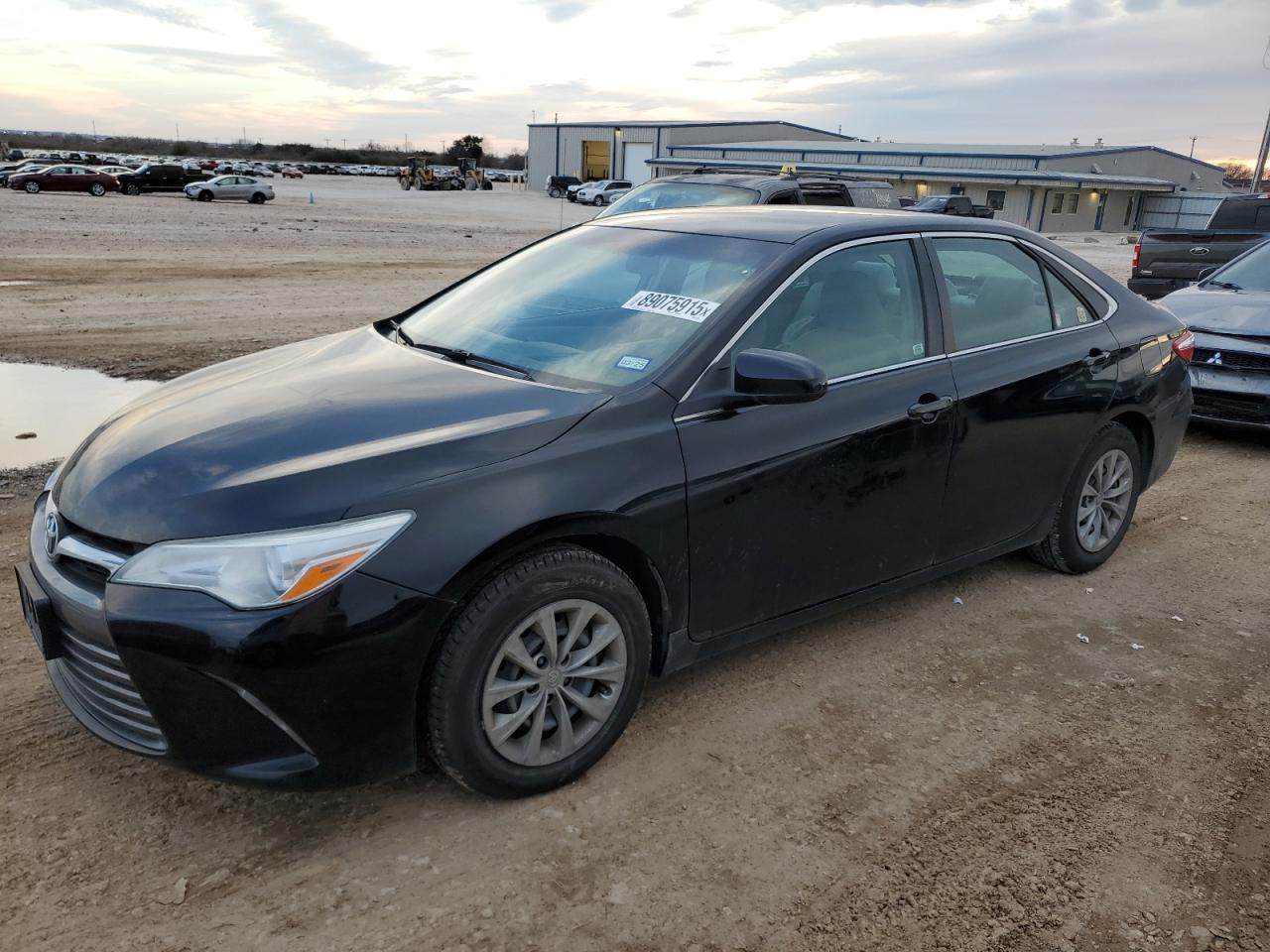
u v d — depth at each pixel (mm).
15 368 8734
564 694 2975
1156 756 3355
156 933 2420
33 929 2410
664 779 3109
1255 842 2924
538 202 59594
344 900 2553
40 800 2893
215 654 2449
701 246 3783
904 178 54188
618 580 2990
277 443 2814
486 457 2783
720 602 3324
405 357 3580
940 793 3100
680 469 3070
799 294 3533
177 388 3469
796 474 3367
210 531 2520
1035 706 3646
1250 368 7055
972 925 2557
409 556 2578
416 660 2627
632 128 75062
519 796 2957
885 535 3754
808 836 2873
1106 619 4398
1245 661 4055
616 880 2666
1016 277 4340
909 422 3684
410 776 3088
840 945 2471
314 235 25984
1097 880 2742
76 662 2764
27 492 5434
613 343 3395
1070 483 4570
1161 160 59625
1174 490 6398
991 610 4449
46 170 43375
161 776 3023
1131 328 4766
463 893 2592
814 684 3734
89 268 16438
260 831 2807
